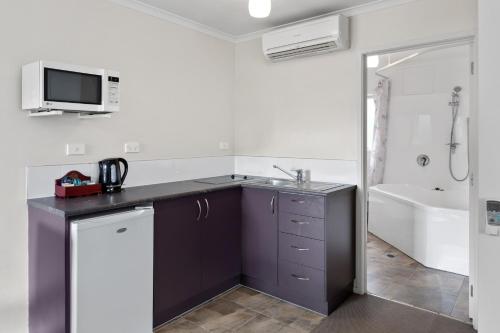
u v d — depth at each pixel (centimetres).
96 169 255
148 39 289
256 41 359
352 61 296
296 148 334
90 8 248
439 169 475
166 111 306
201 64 338
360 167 293
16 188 214
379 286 308
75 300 181
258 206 290
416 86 489
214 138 357
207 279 272
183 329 236
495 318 137
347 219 284
